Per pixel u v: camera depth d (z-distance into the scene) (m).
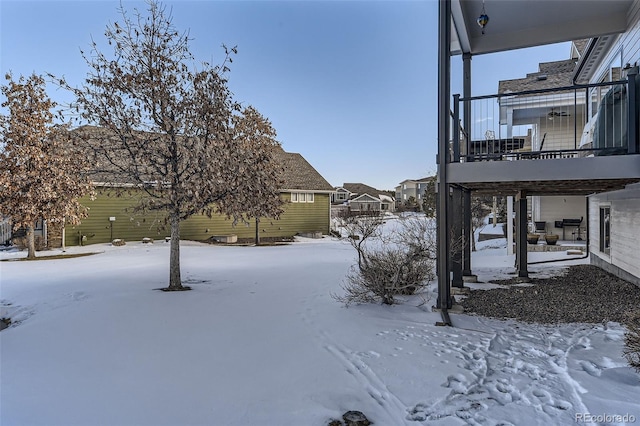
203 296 6.20
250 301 5.87
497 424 2.46
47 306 5.78
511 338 4.10
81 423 2.53
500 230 19.91
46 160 11.45
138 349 3.89
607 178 4.69
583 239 12.62
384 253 6.30
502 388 2.96
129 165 6.65
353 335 4.24
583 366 3.32
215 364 3.48
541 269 8.84
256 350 3.82
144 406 2.74
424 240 6.51
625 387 2.90
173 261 6.90
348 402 2.78
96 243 14.97
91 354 3.78
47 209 11.51
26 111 11.59
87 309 5.39
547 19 6.97
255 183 6.83
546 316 4.95
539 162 4.98
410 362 3.46
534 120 13.12
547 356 3.58
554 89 5.14
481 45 7.61
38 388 3.06
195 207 6.71
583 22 7.00
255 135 9.34
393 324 4.64
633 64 6.42
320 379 3.15
